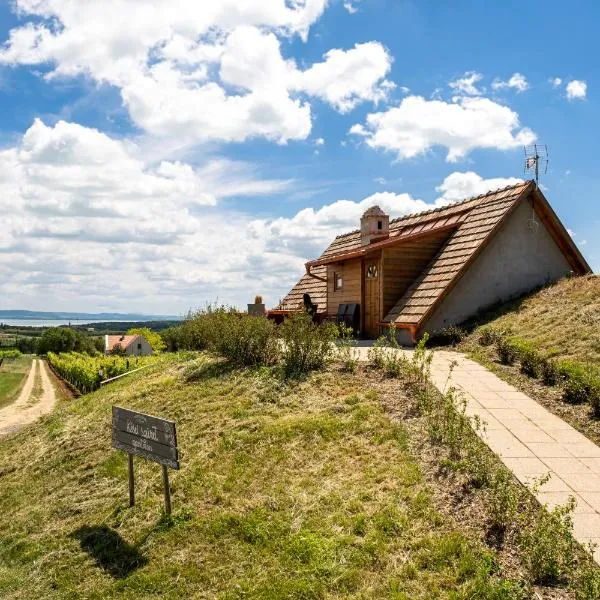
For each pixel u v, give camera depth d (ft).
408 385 31.83
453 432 24.18
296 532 20.16
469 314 51.39
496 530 18.31
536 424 27.09
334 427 27.55
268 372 37.65
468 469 21.71
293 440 27.12
